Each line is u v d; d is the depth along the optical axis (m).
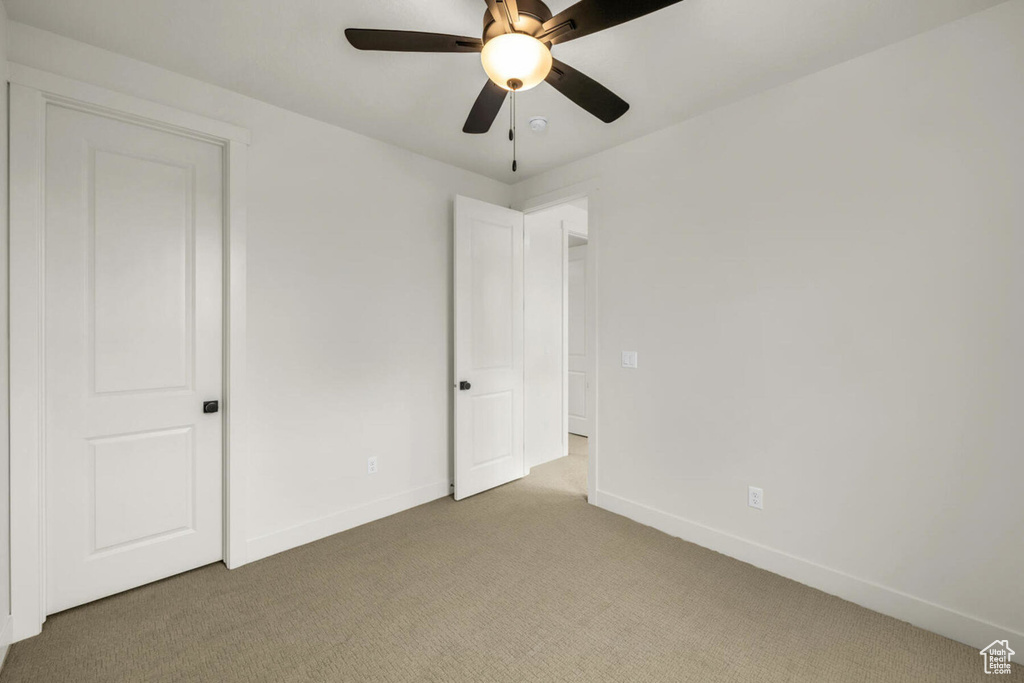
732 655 1.70
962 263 1.76
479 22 1.79
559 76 1.66
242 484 2.32
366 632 1.82
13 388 1.75
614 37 1.86
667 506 2.71
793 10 1.70
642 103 2.40
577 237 4.59
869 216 1.97
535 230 3.98
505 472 3.52
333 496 2.68
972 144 1.74
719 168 2.45
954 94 1.77
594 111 1.88
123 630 1.82
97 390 1.99
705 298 2.52
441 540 2.61
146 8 1.70
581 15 1.33
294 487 2.52
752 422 2.34
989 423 1.71
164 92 2.09
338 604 2.00
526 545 2.55
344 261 2.71
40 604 1.81
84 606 1.97
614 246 2.96
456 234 3.11
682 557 2.42
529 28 1.42
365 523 2.82
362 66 2.08
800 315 2.17
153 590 2.09
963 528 1.76
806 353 2.15
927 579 1.84
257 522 2.39
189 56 2.00
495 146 2.96
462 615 1.93
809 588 2.13
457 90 2.29
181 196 2.20
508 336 3.52
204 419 2.28
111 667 1.62
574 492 3.37
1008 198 1.67
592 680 1.58
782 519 2.24
